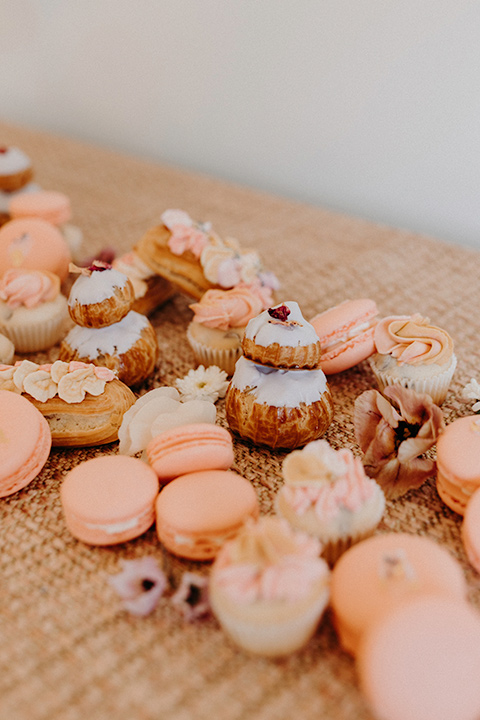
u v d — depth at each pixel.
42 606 0.39
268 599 0.35
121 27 0.76
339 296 0.59
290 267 0.62
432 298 0.58
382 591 0.36
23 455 0.43
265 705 0.35
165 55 0.75
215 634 0.37
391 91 0.63
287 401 0.44
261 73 0.69
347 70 0.64
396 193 0.67
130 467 0.42
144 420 0.45
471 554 0.39
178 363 0.53
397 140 0.65
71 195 0.74
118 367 0.49
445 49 0.59
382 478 0.43
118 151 0.87
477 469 0.41
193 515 0.39
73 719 0.34
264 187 0.76
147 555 0.41
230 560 0.36
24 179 0.65
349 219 0.69
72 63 0.83
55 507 0.43
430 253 0.64
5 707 0.35
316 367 0.45
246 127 0.73
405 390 0.44
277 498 0.41
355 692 0.35
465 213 0.65
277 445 0.45
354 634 0.35
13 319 0.53
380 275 0.61
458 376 0.51
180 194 0.74
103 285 0.47
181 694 0.35
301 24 0.64
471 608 0.36
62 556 0.41
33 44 0.85
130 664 0.36
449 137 0.62
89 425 0.46
